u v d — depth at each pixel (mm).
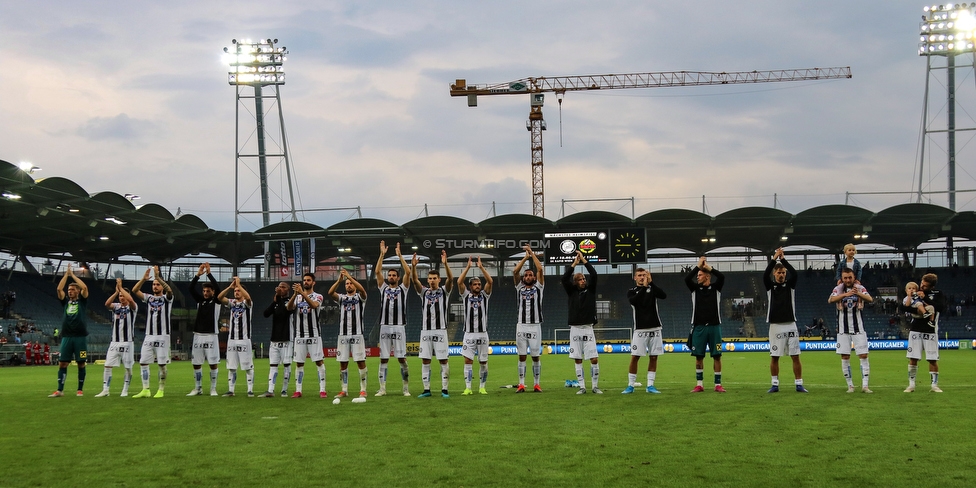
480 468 7672
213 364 16891
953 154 55844
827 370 25094
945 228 51250
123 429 10789
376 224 50906
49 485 7223
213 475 7531
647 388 15156
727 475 7262
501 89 96625
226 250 59062
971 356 37906
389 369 29938
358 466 7836
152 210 43406
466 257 62562
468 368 15789
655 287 15188
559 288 63625
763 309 61125
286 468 7789
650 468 7586
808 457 8016
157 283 16641
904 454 8109
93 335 52438
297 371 15906
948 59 55781
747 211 47562
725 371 25109
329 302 62656
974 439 8953
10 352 42031
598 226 50156
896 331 57688
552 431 9891
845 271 14945
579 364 15445
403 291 15656
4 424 11469
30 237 49656
